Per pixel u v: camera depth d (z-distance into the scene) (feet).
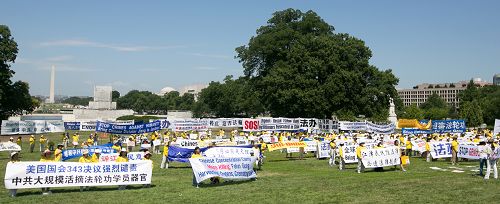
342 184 73.26
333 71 255.29
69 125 203.31
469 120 374.43
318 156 123.65
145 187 71.05
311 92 245.24
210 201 58.80
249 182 76.64
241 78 307.99
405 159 94.63
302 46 258.78
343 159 97.04
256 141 146.72
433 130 192.85
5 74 254.68
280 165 107.45
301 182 76.23
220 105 516.32
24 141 202.69
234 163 76.69
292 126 179.63
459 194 62.44
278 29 287.28
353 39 265.95
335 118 270.05
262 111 440.45
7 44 256.93
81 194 64.08
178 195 63.31
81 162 67.15
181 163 111.34
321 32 288.92
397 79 268.21
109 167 68.28
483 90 552.00
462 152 108.78
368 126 192.85
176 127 176.45
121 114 430.20
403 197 60.49
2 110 268.62
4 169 96.07
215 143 134.41
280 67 265.95
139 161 70.33
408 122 253.65
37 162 63.87
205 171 72.64
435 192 64.18
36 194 64.23
